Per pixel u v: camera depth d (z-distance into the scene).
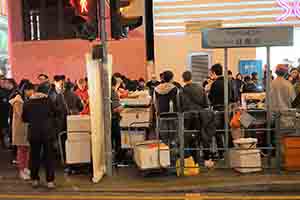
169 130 10.12
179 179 9.37
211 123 10.25
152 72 20.98
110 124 9.91
